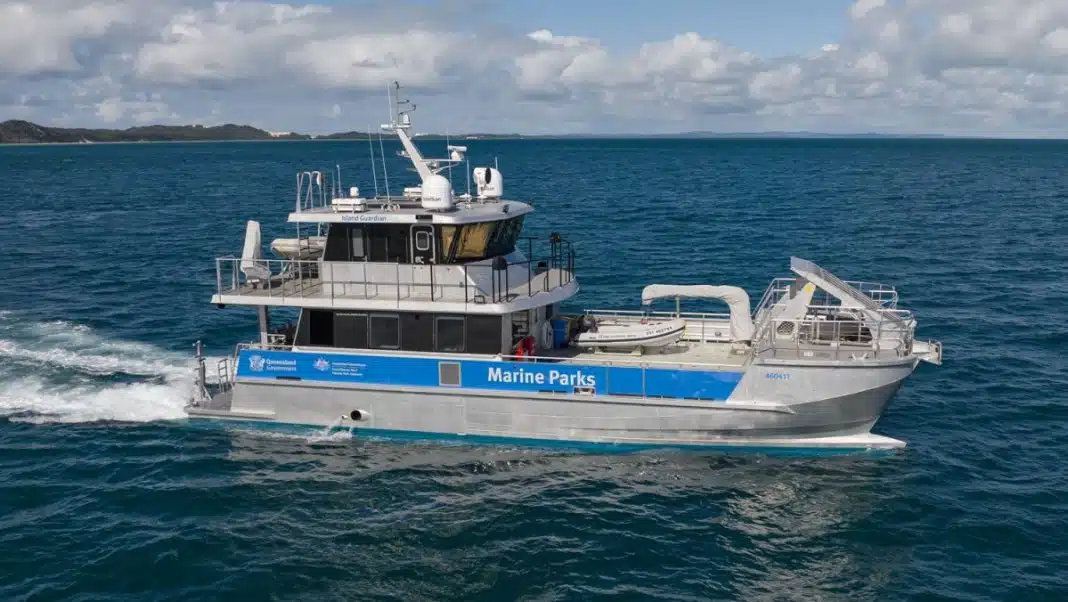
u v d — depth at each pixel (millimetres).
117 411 24469
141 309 37469
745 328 23000
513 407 21469
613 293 40938
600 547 17203
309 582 15953
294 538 17531
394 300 21500
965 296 40188
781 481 19984
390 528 17953
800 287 22547
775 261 49812
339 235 21875
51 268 48844
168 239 61875
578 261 49719
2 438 22625
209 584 15828
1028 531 17594
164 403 25062
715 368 20938
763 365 20469
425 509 18781
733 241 57906
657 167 166625
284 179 132750
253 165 184875
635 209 79562
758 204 84312
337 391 22188
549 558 16781
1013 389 26469
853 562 16641
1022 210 78375
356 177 134250
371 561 16688
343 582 15977
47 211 83688
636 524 18109
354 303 21625
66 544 17188
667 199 90375
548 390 21266
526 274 24156
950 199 89750
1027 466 20828
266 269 23031
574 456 21250
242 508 18828
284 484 19953
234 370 24000
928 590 15617
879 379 20422
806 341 21969
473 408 21656
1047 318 35594
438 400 21750
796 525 18047
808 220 70000
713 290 23156
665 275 45500
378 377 21953
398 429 22172
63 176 146625
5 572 16141
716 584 15930
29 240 61375
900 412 24500
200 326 34312
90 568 16281
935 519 18188
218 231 66500
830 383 20391
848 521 18188
